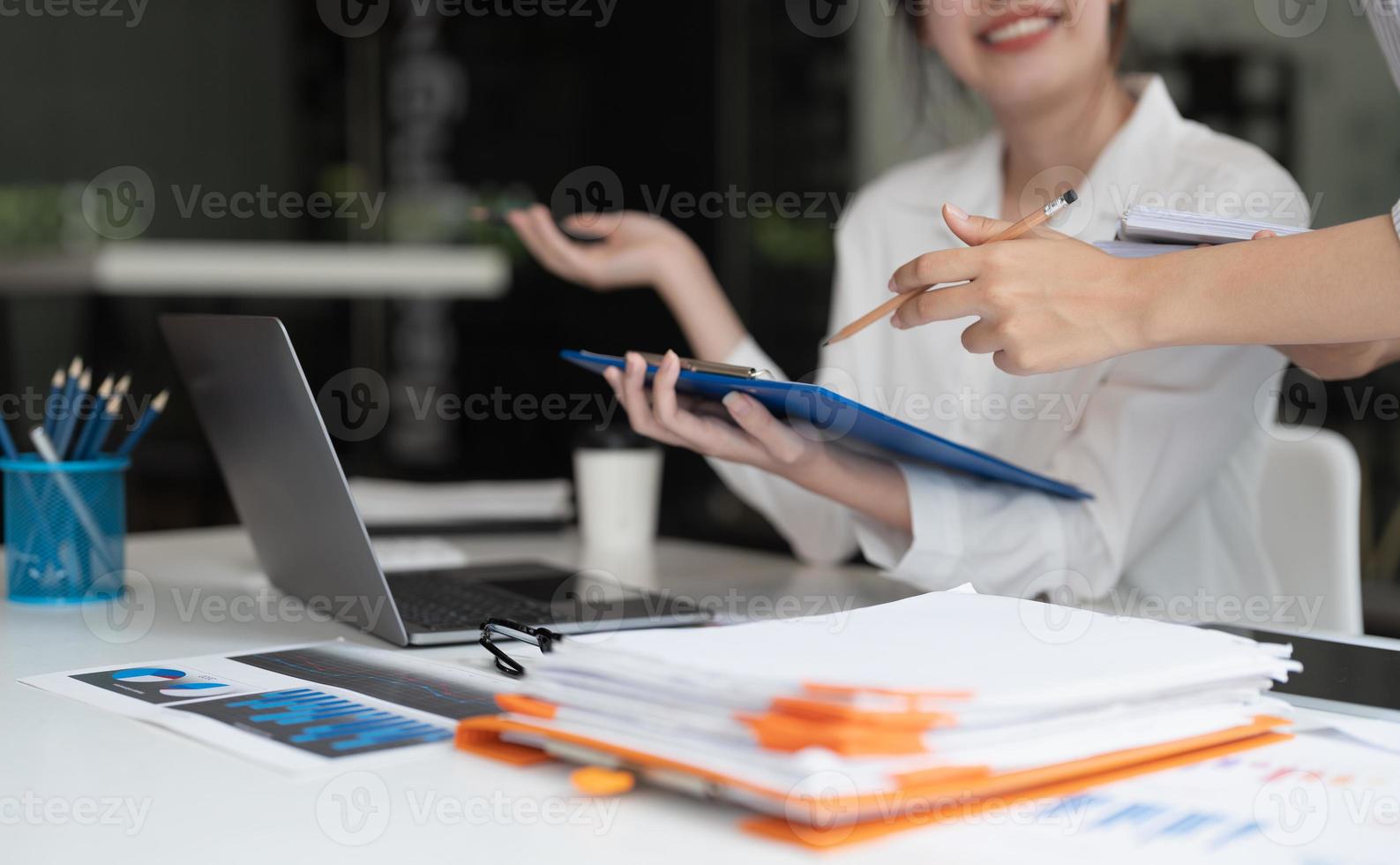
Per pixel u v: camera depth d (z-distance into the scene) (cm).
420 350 393
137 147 392
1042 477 113
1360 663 83
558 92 372
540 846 52
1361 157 225
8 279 347
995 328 89
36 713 71
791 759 50
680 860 50
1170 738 61
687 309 143
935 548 115
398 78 405
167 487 338
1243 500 134
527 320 383
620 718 58
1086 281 86
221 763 62
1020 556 116
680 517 331
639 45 352
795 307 320
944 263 89
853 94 302
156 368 345
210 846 52
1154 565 135
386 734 67
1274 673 66
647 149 352
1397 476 227
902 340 154
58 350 343
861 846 52
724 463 144
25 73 374
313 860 50
